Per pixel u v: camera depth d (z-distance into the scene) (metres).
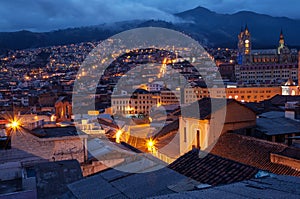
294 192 7.64
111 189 11.87
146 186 11.88
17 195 14.41
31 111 68.88
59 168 17.12
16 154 21.38
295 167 22.91
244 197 7.27
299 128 35.75
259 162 25.38
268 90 144.25
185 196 7.48
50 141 21.98
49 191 16.33
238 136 30.34
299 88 140.12
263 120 38.31
